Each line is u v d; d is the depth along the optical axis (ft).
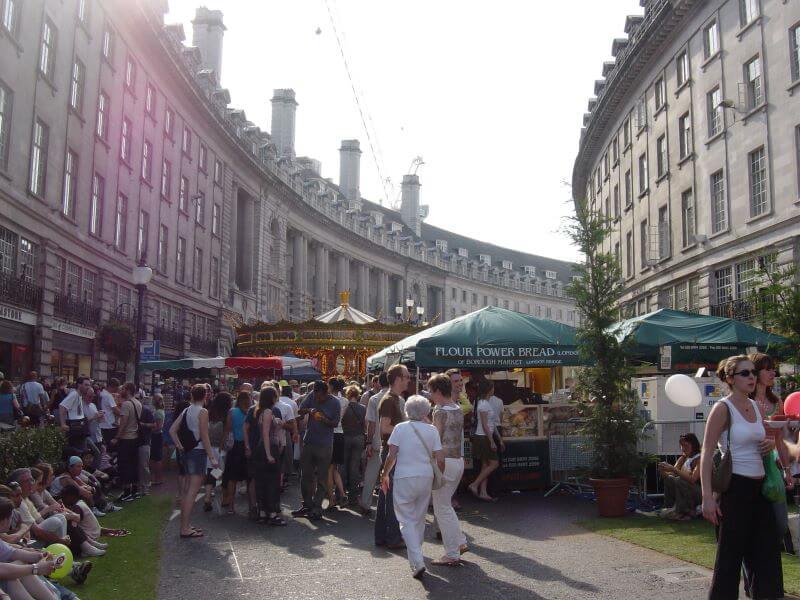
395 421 30.22
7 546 18.53
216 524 32.81
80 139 90.07
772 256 40.42
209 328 146.20
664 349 40.06
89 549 25.89
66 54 86.02
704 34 95.81
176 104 128.67
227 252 156.66
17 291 73.15
